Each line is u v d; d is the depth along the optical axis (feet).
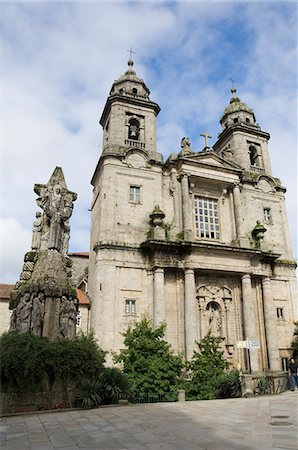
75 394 44.16
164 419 36.06
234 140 125.90
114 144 106.22
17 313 49.19
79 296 100.27
